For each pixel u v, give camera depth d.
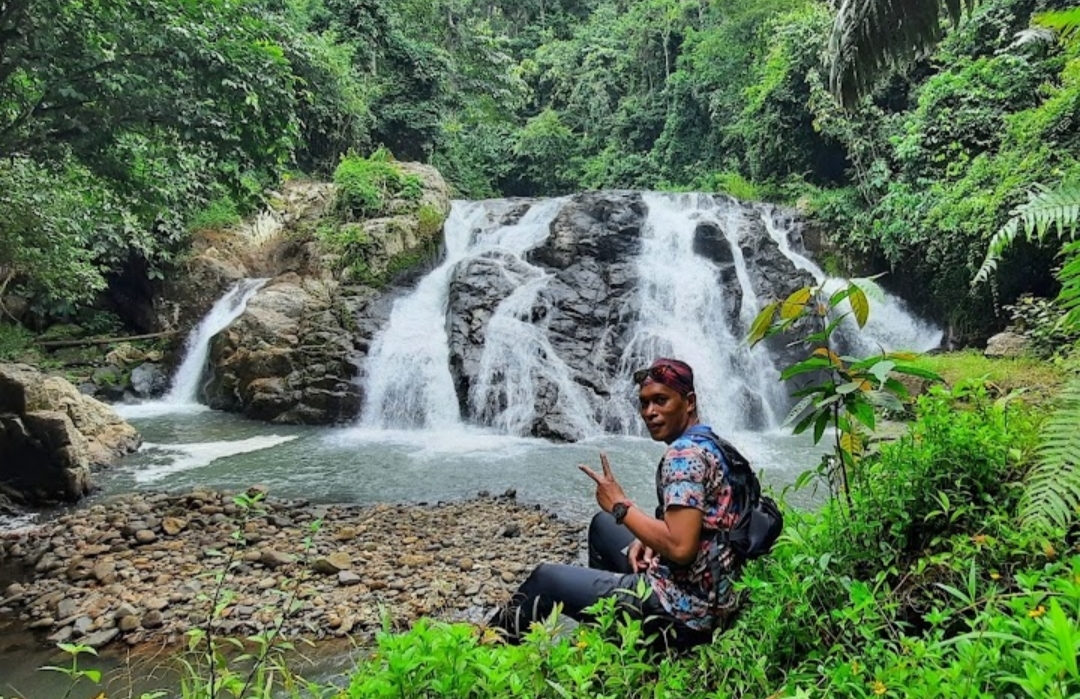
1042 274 11.31
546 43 32.75
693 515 2.13
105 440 9.40
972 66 12.86
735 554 2.22
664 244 14.21
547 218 15.51
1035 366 8.35
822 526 2.63
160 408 12.81
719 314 13.06
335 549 5.85
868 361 2.62
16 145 7.44
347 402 11.61
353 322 12.76
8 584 5.30
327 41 18.06
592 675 1.81
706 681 1.99
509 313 12.56
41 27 6.79
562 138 27.58
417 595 4.97
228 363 12.50
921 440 2.90
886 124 14.87
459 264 13.98
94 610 4.74
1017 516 2.33
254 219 15.73
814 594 2.20
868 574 2.51
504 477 8.28
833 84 6.60
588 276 13.30
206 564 5.49
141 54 7.05
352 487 7.90
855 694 1.69
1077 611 1.57
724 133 21.91
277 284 13.71
